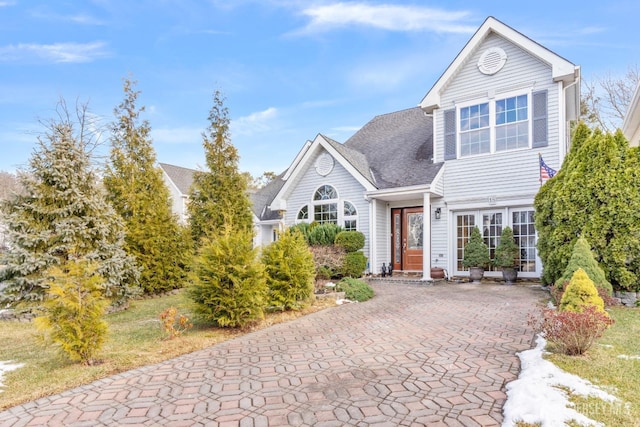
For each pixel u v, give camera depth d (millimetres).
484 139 12844
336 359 4984
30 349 6117
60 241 9039
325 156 15453
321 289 10516
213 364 4906
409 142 15867
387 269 14055
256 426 3246
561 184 9008
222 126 12906
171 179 29188
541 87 11852
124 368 4832
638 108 11492
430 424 3176
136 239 11438
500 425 3125
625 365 4176
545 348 4891
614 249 7805
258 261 7672
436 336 5918
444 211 13484
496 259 11773
